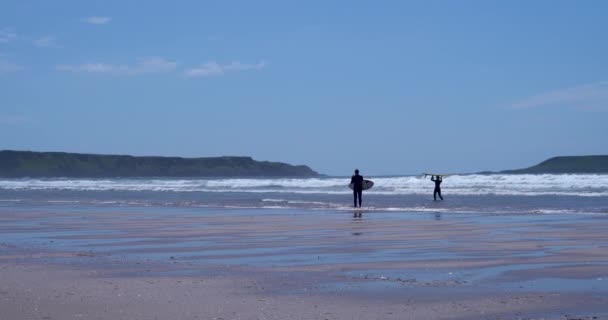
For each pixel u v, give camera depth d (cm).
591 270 1236
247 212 3086
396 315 891
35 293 1049
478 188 4862
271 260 1428
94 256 1516
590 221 2302
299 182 6806
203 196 4862
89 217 2827
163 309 932
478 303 958
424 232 2002
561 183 4953
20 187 7938
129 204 3894
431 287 1084
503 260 1380
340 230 2105
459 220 2442
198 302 977
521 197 3897
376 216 2712
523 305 941
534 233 1925
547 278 1160
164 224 2419
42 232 2145
